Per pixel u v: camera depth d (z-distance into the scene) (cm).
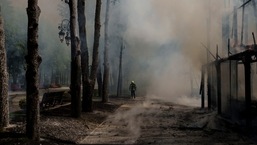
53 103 1855
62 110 1579
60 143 932
